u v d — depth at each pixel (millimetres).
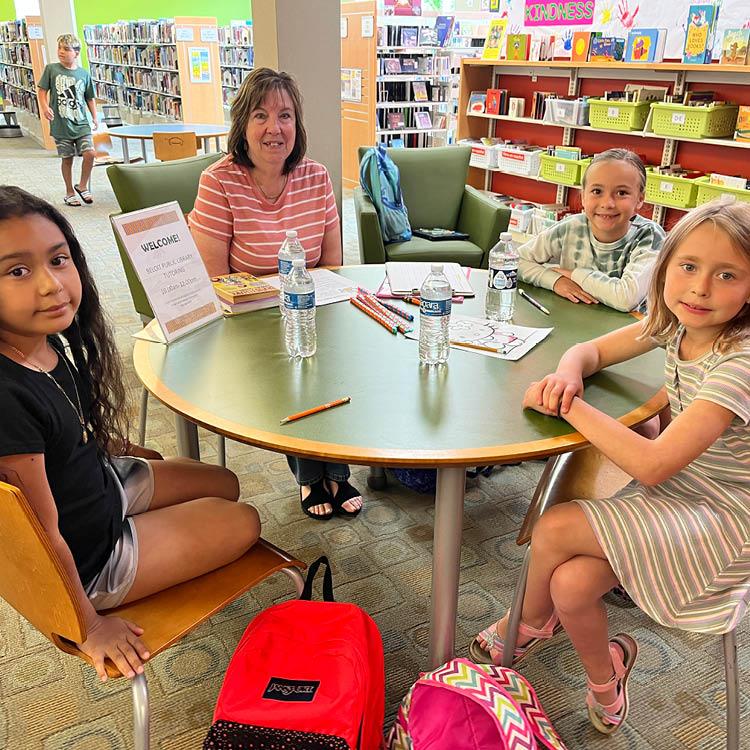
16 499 902
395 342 1695
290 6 3477
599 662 1417
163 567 1253
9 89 13688
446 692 1339
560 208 4988
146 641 1148
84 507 1197
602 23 4621
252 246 2244
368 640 1356
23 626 1825
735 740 1343
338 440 1234
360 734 1183
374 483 2424
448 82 7520
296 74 3605
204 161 3127
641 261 1950
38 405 1088
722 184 3770
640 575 1285
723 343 1254
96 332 1356
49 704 1580
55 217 1198
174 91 10406
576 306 1961
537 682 1656
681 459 1202
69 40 6746
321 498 2262
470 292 2037
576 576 1319
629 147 4570
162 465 1569
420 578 2000
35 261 1082
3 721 1532
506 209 3684
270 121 2107
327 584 1471
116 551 1228
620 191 1972
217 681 1649
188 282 1757
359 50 7199
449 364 1562
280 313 1908
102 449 1386
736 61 3627
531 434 1269
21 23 11430
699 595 1279
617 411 1370
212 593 1266
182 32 9773
